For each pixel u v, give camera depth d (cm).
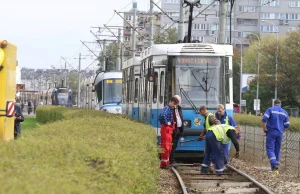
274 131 4028
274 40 16988
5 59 3189
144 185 1858
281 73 15500
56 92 16500
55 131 2600
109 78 9319
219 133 3700
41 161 1468
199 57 4609
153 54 4703
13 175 1198
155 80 4722
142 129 3231
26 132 2591
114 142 2266
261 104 18550
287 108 17388
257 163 4656
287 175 3928
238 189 3238
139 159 1884
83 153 1705
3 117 3186
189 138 4503
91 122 3309
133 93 6372
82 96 13275
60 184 1186
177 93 4559
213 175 3819
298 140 4088
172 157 4234
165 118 4028
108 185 1409
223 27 5291
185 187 3166
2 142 1802
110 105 9181
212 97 4566
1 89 3186
